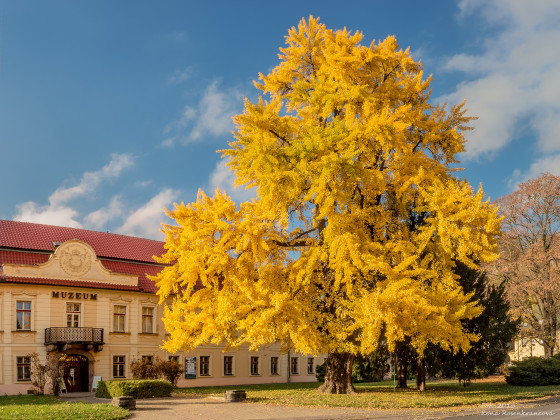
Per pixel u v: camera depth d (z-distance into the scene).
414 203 28.27
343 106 27.33
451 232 23.73
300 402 24.08
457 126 28.44
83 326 37.75
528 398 25.91
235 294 25.11
